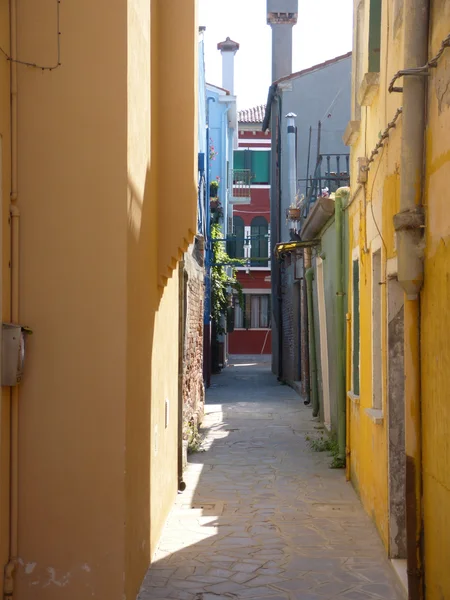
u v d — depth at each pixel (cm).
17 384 458
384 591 550
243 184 3775
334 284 1123
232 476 942
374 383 718
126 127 476
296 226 1939
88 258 473
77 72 475
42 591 468
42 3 476
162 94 639
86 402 471
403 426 614
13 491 465
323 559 620
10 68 471
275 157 2425
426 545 471
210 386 2188
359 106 884
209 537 683
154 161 613
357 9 873
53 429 471
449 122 418
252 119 3969
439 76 445
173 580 570
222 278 2277
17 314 469
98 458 471
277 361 2547
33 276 472
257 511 773
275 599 534
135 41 507
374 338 718
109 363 472
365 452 769
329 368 1228
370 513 730
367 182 758
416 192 482
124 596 469
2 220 454
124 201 474
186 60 641
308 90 2317
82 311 473
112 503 470
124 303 473
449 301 417
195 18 645
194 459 1053
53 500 470
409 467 486
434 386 450
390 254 612
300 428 1342
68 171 475
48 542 468
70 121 475
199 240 1358
